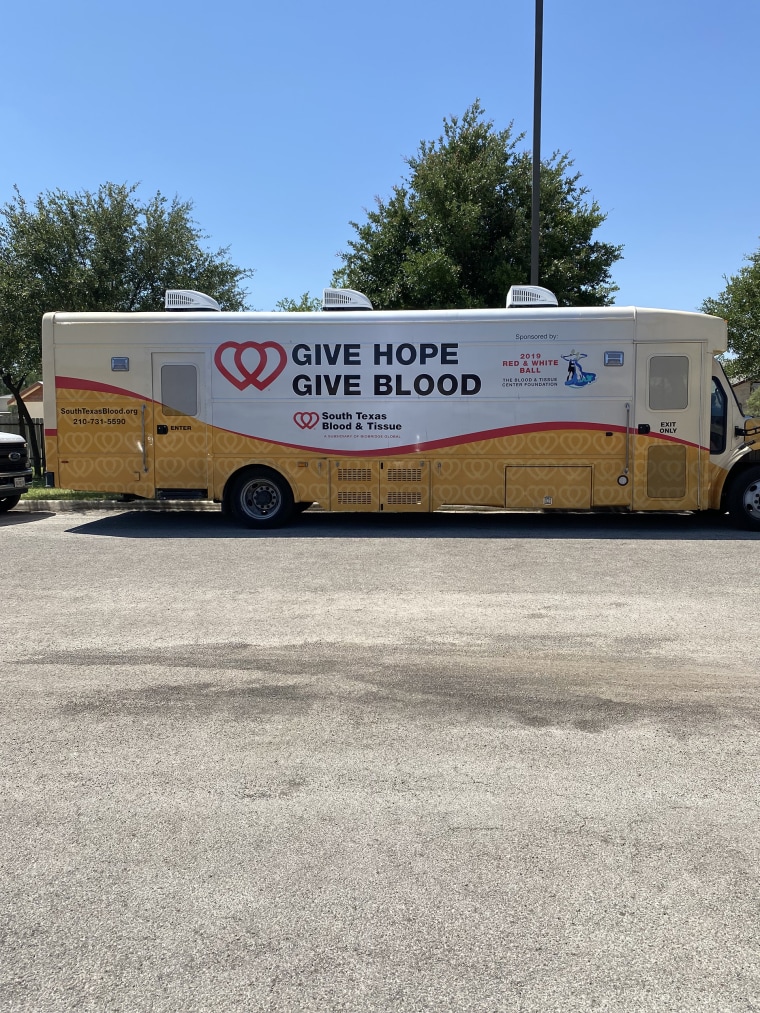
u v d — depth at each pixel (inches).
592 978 102.7
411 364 457.1
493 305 664.4
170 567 355.3
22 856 131.3
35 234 699.4
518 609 278.2
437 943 109.4
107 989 101.8
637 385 446.6
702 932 111.1
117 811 144.7
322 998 100.0
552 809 144.2
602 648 233.8
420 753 166.6
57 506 581.6
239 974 104.2
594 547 400.8
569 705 191.0
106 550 398.9
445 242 655.1
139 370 466.9
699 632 248.7
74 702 194.9
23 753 167.6
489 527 471.5
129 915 116.0
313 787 152.7
